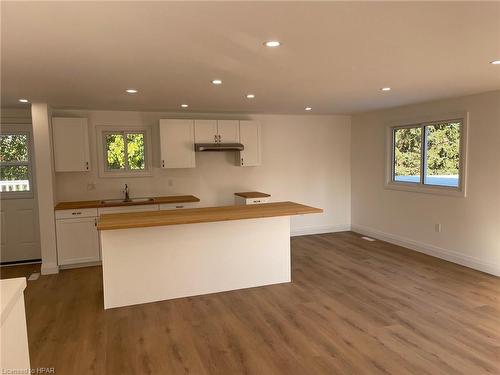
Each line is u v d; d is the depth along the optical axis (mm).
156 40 2375
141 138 6008
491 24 2168
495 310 3629
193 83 3760
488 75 3561
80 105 5152
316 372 2639
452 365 2699
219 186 6434
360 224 7117
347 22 2107
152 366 2752
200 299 4027
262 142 6676
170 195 6156
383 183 6438
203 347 3016
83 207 5125
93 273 4996
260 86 3988
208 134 5965
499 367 2668
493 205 4602
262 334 3219
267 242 4406
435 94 4703
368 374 2604
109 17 1974
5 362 1401
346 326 3338
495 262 4621
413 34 2334
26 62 2850
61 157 5254
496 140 4516
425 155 5637
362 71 3359
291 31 2252
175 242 4031
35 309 3832
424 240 5668
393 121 6117
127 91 4141
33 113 4859
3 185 5520
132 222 3531
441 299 3912
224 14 1957
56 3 1776
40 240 5461
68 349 3016
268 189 6770
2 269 5293
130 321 3516
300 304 3848
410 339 3088
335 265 5148
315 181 7102
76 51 2580
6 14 1907
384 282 4453
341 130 7223
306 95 4641
